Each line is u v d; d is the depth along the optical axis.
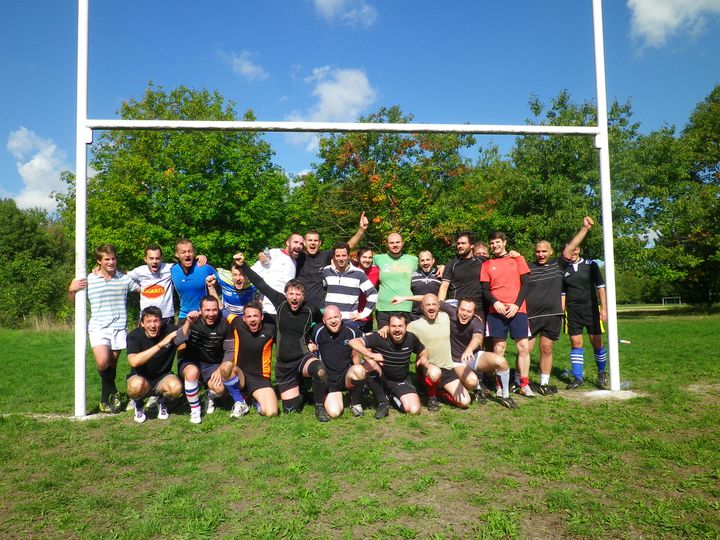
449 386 5.34
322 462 3.72
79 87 5.59
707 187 26.06
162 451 4.10
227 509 3.01
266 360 5.34
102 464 3.84
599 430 4.47
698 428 4.47
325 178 25.61
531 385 6.56
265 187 23.30
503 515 2.86
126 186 22.12
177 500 3.13
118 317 5.62
